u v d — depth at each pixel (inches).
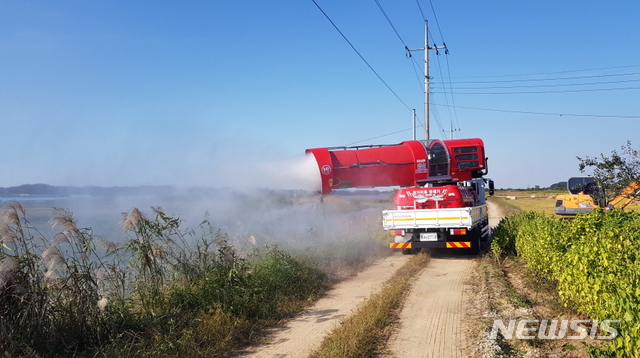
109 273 262.1
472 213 519.8
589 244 251.9
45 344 213.6
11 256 220.2
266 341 251.8
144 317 256.8
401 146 560.7
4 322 205.9
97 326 234.2
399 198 556.1
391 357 218.7
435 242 531.5
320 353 219.9
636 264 203.2
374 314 273.9
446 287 370.6
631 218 295.9
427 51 1136.2
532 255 372.5
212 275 314.0
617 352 175.9
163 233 304.8
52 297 230.8
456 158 566.9
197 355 224.8
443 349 226.4
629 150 458.0
